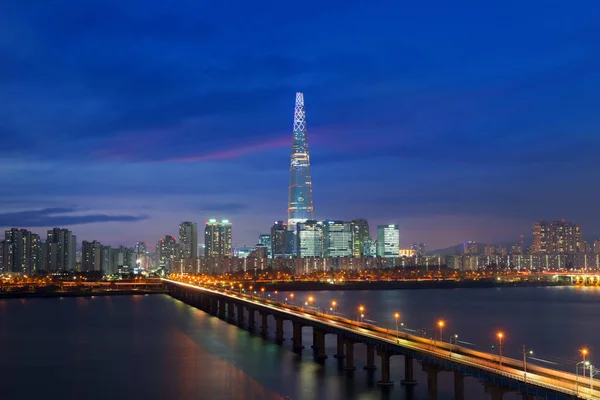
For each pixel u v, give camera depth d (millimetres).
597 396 82750
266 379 143000
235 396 129875
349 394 127812
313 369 152500
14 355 185625
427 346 123500
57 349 196500
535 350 199250
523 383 92188
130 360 172875
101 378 150375
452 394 127375
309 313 191625
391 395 126250
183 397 130875
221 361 166125
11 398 134375
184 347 192750
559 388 87062
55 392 138250
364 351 179000
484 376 100438
